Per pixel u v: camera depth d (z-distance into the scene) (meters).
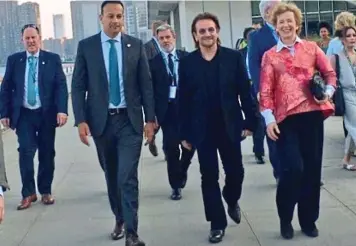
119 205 4.93
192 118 4.65
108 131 4.63
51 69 6.09
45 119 6.11
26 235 5.18
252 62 5.67
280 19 4.51
